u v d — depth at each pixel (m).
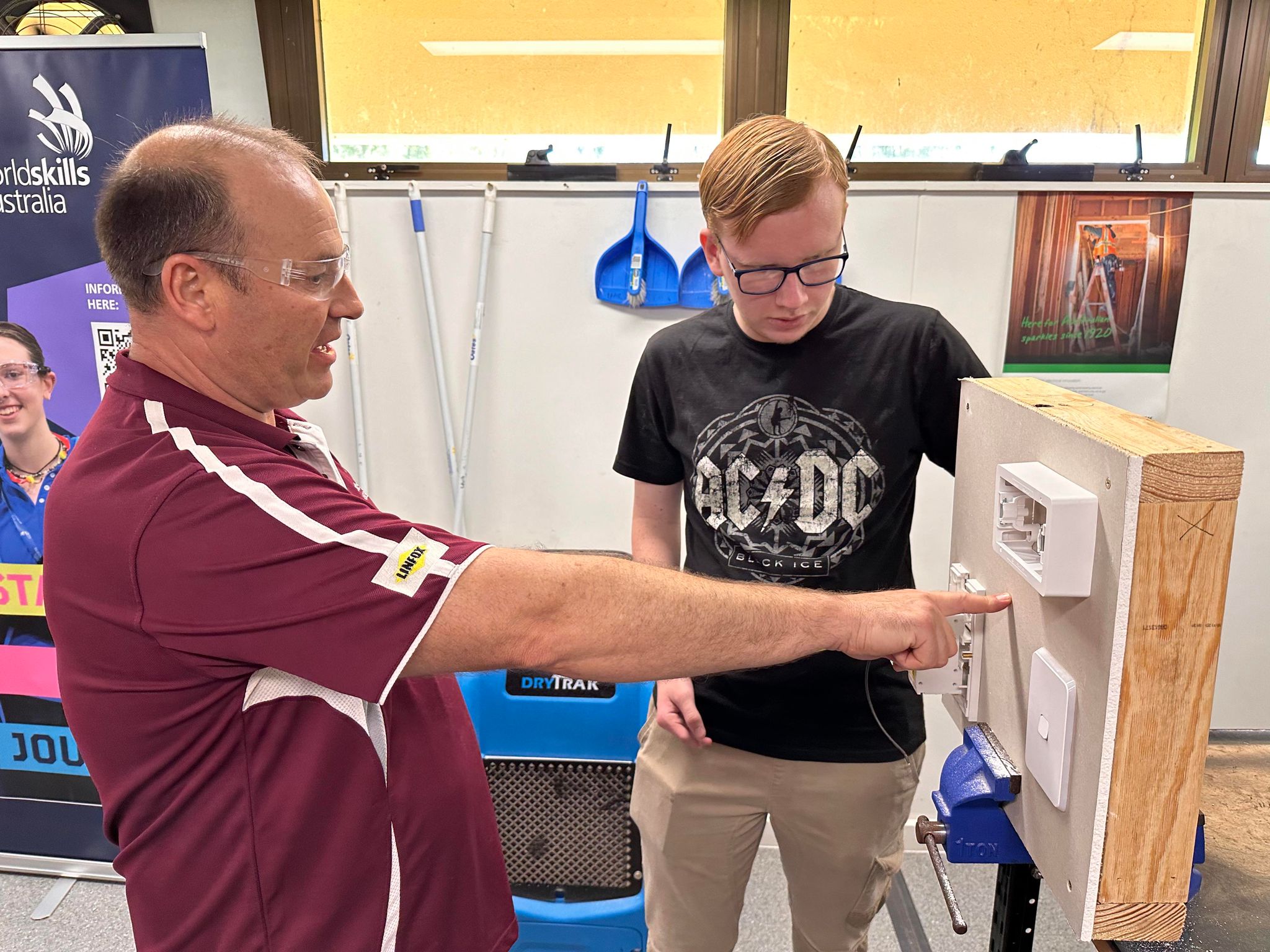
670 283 2.00
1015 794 0.86
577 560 0.73
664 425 1.26
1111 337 1.98
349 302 0.86
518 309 2.06
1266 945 0.83
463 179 2.04
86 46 1.80
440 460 2.15
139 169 0.74
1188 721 0.66
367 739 0.79
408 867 0.84
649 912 1.31
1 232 1.91
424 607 0.68
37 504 2.02
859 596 0.86
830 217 1.00
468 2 1.99
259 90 2.02
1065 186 1.90
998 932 0.99
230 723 0.75
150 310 0.76
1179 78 1.96
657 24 1.99
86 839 2.15
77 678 0.76
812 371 1.14
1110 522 0.65
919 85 1.98
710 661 0.77
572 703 1.47
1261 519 2.05
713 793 1.21
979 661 0.96
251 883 0.78
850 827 1.19
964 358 1.12
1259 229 1.92
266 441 0.81
